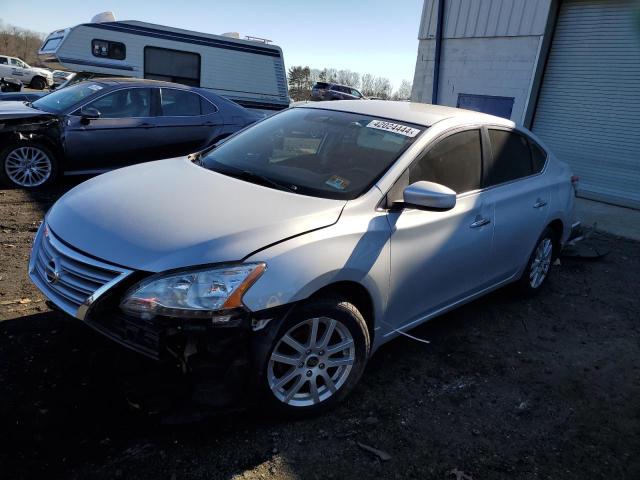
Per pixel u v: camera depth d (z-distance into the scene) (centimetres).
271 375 253
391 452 258
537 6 1007
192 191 288
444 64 1193
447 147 343
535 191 422
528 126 1071
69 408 259
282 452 249
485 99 1123
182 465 234
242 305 230
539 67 1031
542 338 402
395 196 301
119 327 231
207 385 236
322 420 276
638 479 259
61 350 307
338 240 263
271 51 1330
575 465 265
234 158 351
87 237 250
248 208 266
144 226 250
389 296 296
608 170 987
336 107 386
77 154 713
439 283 335
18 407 256
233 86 1293
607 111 971
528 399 318
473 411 300
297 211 267
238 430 260
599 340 410
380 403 296
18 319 340
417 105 398
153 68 1191
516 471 256
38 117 677
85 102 717
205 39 1226
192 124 798
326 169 317
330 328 267
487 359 360
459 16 1142
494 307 450
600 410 315
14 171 682
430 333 389
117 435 246
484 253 368
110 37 1127
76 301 241
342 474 241
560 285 523
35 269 278
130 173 330
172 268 228
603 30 952
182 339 228
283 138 362
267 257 240
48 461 227
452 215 331
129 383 233
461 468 254
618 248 682
